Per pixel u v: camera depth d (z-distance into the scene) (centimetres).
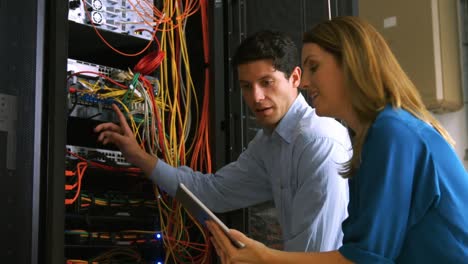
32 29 171
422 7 412
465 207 124
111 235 205
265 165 214
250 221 221
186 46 236
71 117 196
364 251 123
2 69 166
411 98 136
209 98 224
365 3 437
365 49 134
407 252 126
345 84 135
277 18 236
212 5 227
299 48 238
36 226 163
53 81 169
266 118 201
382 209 123
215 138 221
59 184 165
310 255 130
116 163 211
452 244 122
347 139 198
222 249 142
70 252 205
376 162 125
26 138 166
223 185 215
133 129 211
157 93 222
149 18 223
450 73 414
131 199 213
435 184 123
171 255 218
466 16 441
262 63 197
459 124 436
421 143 125
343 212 187
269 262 134
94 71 205
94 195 204
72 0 198
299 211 187
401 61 419
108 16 208
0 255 160
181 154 224
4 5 168
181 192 153
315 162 187
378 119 129
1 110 164
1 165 163
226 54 227
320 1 245
